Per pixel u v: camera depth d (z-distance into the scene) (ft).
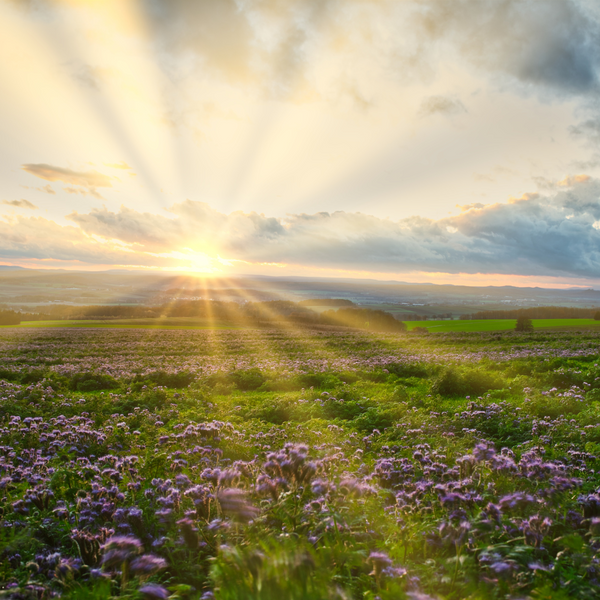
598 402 47.24
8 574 11.91
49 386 64.69
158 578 12.00
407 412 44.55
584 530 13.85
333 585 10.07
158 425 37.11
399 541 13.60
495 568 10.39
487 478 18.16
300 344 167.94
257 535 12.86
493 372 75.56
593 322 353.72
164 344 164.76
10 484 18.42
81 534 12.61
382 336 220.64
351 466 23.36
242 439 31.09
